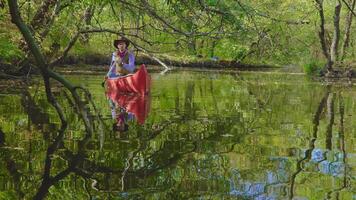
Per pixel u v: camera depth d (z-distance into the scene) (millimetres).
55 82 11977
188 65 24078
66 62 17844
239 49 23484
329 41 27281
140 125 6086
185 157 4391
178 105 8492
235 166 4094
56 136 5074
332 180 3695
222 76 18375
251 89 12688
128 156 4344
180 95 10383
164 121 6504
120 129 5719
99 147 4645
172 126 6102
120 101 8750
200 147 4844
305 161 4340
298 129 6188
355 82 16625
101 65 18750
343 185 3559
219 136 5500
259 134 5699
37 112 6715
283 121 6898
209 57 24938
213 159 4324
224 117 7102
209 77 17406
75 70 16531
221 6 6492
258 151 4734
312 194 3307
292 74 21062
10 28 11039
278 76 19359
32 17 11250
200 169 3969
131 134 5414
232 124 6438
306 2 17859
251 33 6781
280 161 4320
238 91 11938
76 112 6828
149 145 4848
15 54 10750
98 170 3840
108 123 6145
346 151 4828
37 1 11320
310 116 7566
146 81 9781
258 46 7750
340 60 20391
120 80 10086
